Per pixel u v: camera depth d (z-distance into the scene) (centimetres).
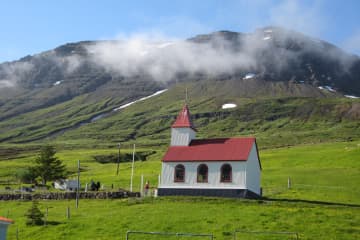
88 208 7719
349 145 18362
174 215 6719
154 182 11744
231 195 7856
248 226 6088
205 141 8631
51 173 11981
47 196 8769
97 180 12631
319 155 14588
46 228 6488
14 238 6194
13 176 15312
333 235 5719
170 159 8325
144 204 7694
